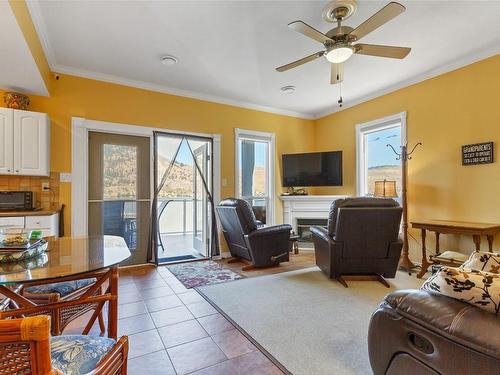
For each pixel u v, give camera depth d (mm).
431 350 1036
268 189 5371
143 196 4129
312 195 5484
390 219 2883
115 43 3008
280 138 5434
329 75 3857
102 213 3859
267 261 3771
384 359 1240
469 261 1451
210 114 4648
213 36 2887
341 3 2324
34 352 610
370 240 2961
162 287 3100
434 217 3734
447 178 3598
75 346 1079
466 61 3393
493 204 3160
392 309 1198
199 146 4891
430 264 3350
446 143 3611
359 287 3041
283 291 2934
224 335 2057
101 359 994
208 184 4664
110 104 3846
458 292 995
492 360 851
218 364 1715
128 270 3789
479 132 3287
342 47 2318
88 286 1879
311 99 4855
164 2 2361
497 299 917
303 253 4871
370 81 4090
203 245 4711
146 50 3162
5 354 608
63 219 3514
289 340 1980
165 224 6559
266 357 1784
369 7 2441
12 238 1506
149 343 1950
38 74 2875
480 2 2387
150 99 4133
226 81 4059
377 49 2414
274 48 3139
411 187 4031
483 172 3254
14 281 1142
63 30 2752
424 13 2527
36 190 3426
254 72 3762
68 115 3580
